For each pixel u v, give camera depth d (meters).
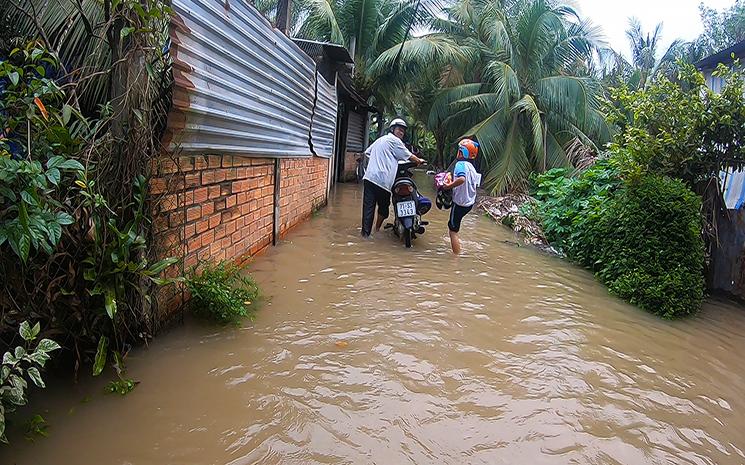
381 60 14.10
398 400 2.56
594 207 6.26
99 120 2.43
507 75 13.23
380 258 5.52
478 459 2.15
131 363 2.69
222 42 3.61
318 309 3.74
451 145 18.52
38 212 1.96
